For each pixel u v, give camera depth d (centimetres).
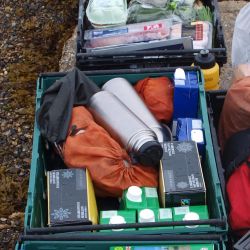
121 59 160
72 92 136
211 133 136
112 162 125
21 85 187
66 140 130
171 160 125
